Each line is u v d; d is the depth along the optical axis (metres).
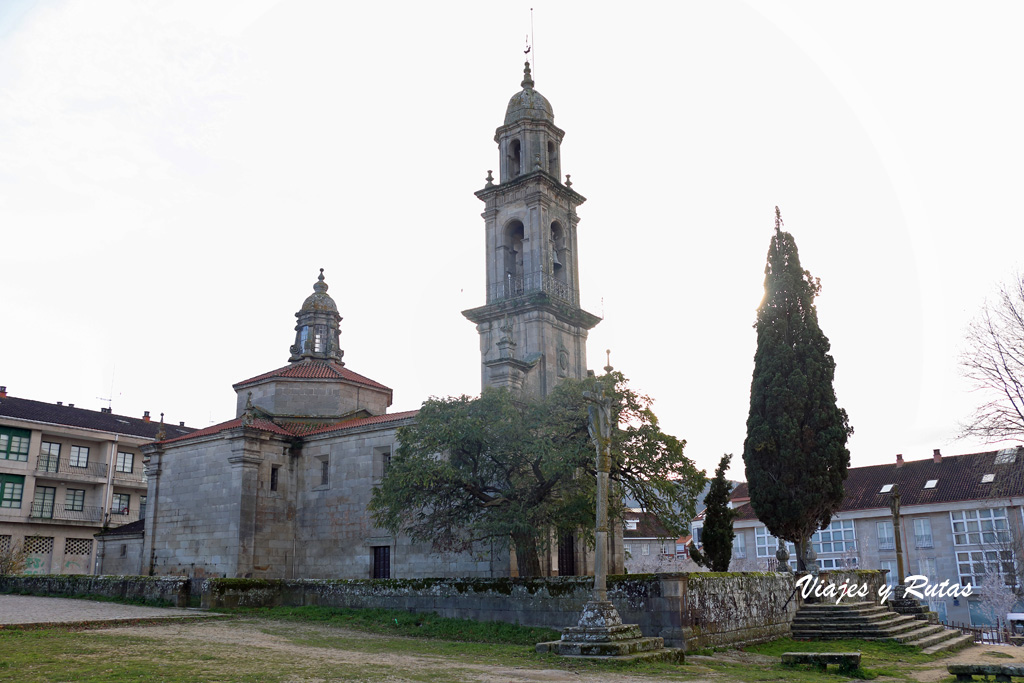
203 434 37.97
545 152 39.50
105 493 59.72
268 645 19.00
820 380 29.81
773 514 29.02
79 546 58.38
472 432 25.14
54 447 58.22
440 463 24.95
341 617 27.06
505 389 26.97
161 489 39.72
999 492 34.31
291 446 38.53
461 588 25.80
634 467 26.14
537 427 25.52
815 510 28.64
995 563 46.72
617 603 21.70
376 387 45.34
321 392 43.22
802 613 25.62
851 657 17.34
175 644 18.17
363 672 14.09
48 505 57.34
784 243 31.44
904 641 23.52
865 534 53.50
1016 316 28.30
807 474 28.59
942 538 50.56
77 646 16.94
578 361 38.25
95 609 28.41
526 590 24.11
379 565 34.69
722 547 28.44
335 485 36.84
